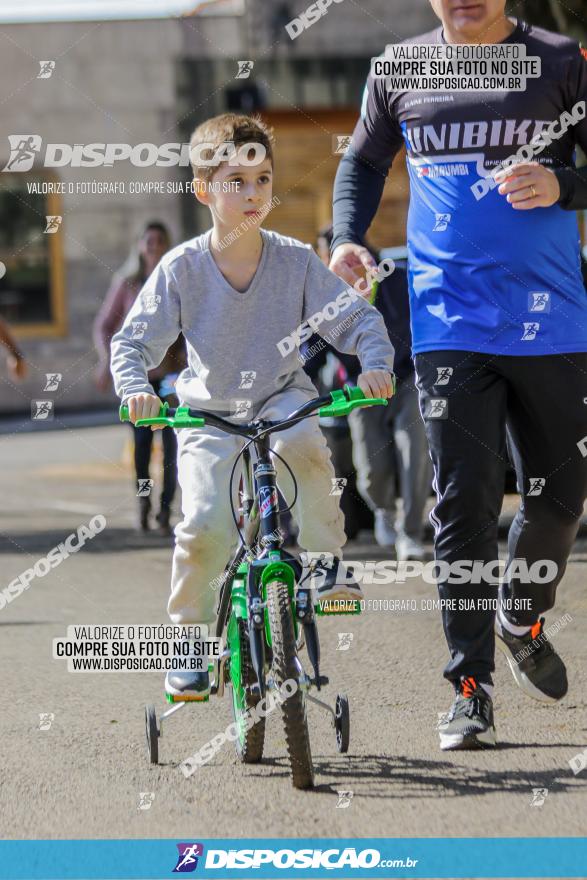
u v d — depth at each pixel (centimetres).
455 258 1004
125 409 905
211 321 970
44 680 1259
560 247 1002
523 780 911
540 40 988
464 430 995
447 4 987
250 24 4578
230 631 959
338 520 972
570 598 1532
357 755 985
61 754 1016
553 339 998
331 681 1216
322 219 4566
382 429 1933
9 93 4650
